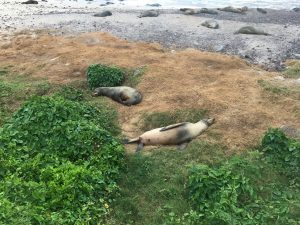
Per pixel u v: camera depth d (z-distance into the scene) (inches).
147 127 371.9
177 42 621.9
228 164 310.7
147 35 651.5
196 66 472.1
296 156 315.9
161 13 805.9
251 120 362.3
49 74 468.8
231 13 825.5
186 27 698.8
